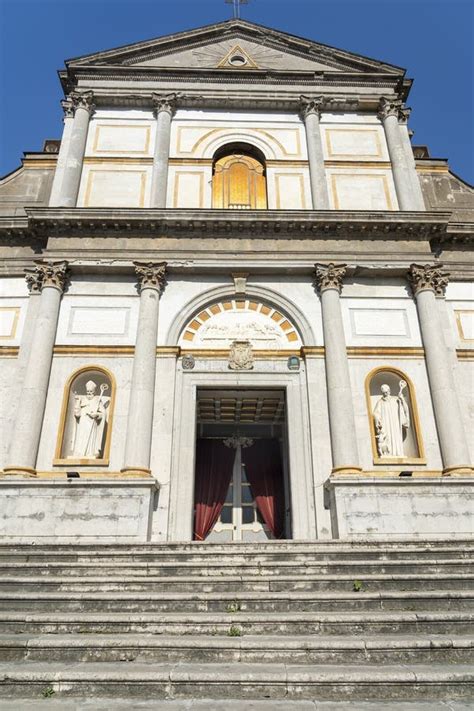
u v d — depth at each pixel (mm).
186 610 7492
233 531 16500
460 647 5918
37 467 13648
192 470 14023
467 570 8930
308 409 14727
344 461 13555
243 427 18000
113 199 17547
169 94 19281
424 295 15867
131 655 5957
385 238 16578
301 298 16172
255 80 19922
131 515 12664
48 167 19062
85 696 5129
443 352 15047
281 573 8969
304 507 13688
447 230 16922
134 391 14234
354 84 20094
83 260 15891
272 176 18281
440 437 14203
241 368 15289
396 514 12875
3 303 16141
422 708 4742
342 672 5293
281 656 5871
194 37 20828
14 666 5660
